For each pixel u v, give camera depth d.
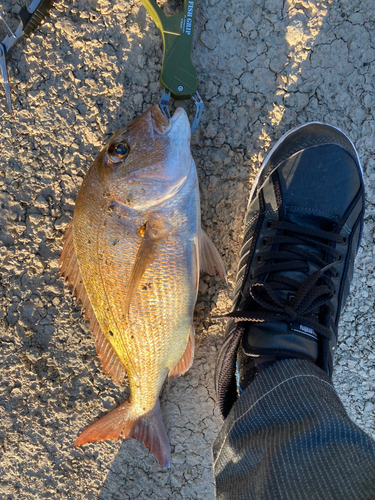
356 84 0.40
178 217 0.33
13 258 0.42
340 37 0.39
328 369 0.35
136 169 0.32
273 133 0.40
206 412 0.42
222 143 0.40
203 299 0.42
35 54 0.41
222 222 0.41
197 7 0.39
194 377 0.42
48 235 0.42
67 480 0.44
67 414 0.43
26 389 0.43
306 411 0.27
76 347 0.42
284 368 0.31
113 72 0.40
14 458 0.43
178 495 0.43
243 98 0.40
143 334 0.34
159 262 0.33
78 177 0.41
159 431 0.40
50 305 0.42
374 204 0.41
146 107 0.40
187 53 0.37
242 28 0.40
